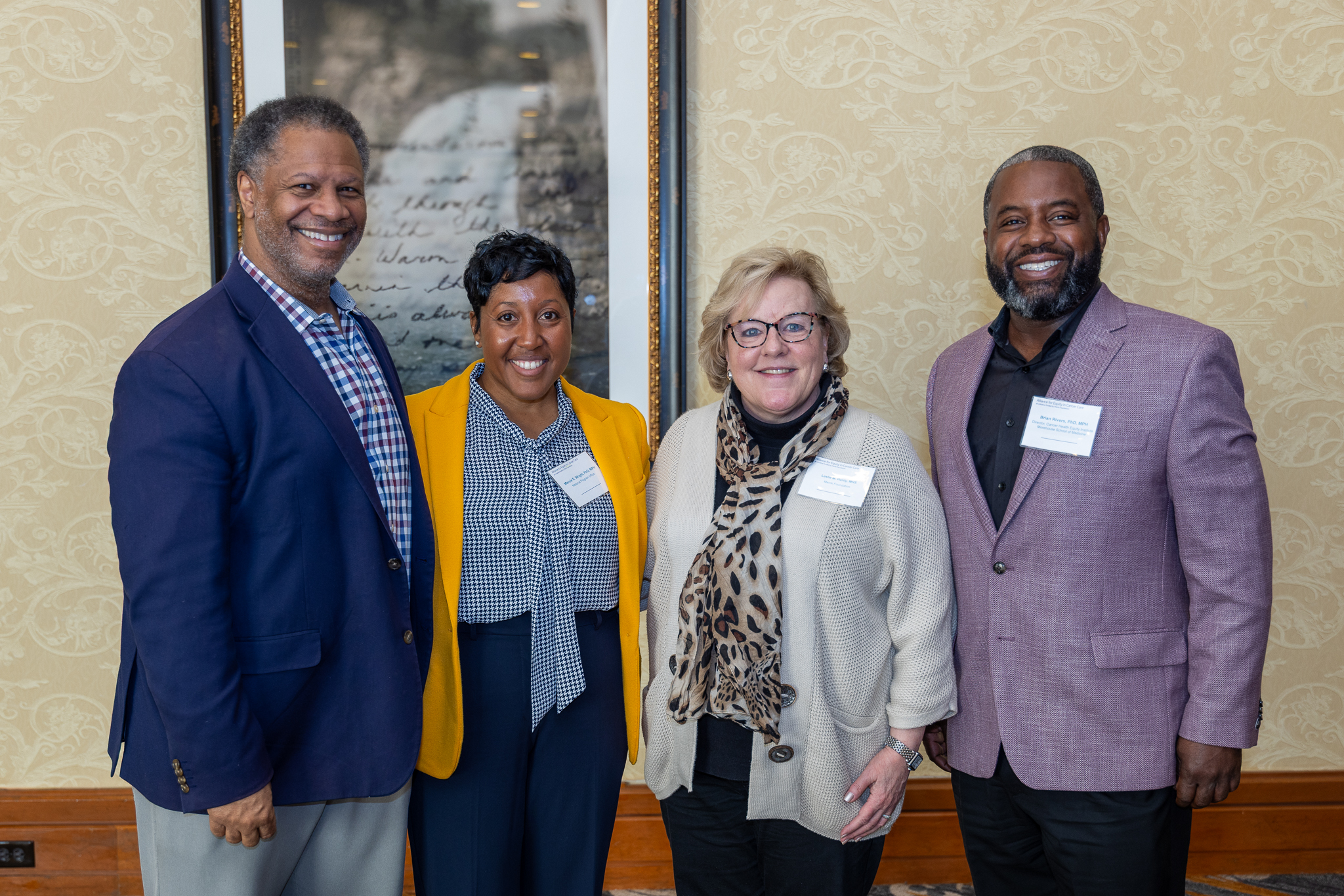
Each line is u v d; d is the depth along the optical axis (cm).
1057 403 150
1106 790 146
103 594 238
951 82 235
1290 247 239
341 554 136
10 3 224
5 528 234
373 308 233
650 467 198
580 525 163
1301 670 248
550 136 232
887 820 153
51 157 227
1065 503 148
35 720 239
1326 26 234
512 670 156
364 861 149
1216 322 241
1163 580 148
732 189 237
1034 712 151
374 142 230
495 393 169
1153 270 240
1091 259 154
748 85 235
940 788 249
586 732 164
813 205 238
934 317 241
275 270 137
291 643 130
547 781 162
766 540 149
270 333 132
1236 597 141
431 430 161
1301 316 240
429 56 229
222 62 221
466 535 155
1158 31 234
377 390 147
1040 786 150
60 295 230
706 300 239
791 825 153
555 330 163
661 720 159
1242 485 142
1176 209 238
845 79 235
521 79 231
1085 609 147
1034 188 154
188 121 228
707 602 152
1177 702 147
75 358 232
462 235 233
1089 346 152
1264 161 237
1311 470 244
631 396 238
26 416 232
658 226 232
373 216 232
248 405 127
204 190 230
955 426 166
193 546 120
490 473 159
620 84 231
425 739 152
